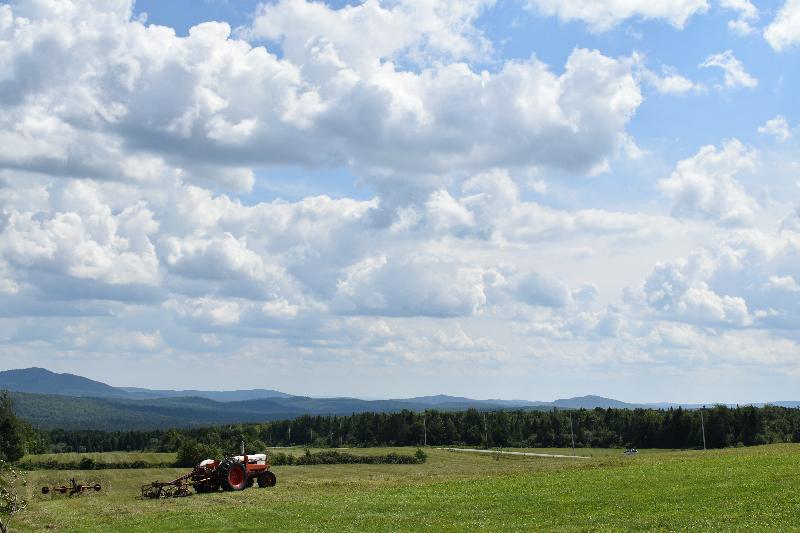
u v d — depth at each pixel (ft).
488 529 114.93
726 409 574.15
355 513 140.36
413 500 153.79
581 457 445.37
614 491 146.72
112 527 138.41
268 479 207.41
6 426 345.72
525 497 147.02
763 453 249.34
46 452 586.45
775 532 97.66
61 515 159.84
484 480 192.34
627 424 625.82
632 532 104.37
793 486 136.46
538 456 459.73
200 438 577.43
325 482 213.46
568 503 135.13
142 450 603.67
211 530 128.57
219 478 199.11
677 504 125.49
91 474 327.67
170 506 165.68
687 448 576.61
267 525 131.54
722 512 115.24
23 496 222.89
